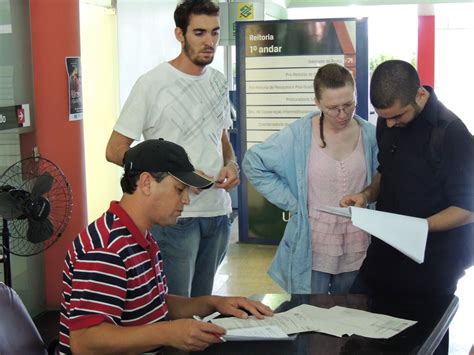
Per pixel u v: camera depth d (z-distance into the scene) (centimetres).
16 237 356
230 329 202
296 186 287
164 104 304
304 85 612
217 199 315
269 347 191
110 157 305
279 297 240
